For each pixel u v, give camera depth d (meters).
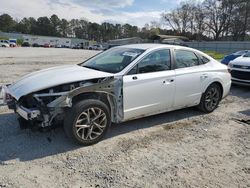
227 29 88.00
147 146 4.44
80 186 3.27
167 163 3.92
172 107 5.50
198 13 94.50
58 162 3.80
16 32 133.50
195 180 3.52
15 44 73.94
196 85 5.79
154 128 5.25
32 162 3.76
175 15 98.06
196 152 4.32
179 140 4.75
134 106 4.80
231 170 3.81
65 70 4.92
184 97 5.61
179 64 5.56
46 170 3.58
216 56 33.81
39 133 4.68
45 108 4.00
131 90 4.68
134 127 5.23
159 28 105.38
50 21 145.88
